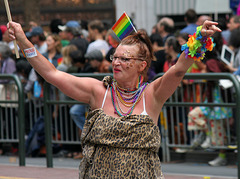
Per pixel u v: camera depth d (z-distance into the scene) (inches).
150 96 215.2
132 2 922.7
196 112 468.8
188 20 575.5
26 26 922.1
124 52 212.1
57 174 436.1
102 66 513.7
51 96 506.6
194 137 477.4
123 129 204.5
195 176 423.5
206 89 454.3
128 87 216.8
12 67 581.9
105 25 719.7
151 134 208.2
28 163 510.6
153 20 919.0
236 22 556.4
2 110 556.4
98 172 208.1
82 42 569.9
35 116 550.0
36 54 214.8
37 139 543.8
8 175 433.7
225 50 474.3
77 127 518.0
